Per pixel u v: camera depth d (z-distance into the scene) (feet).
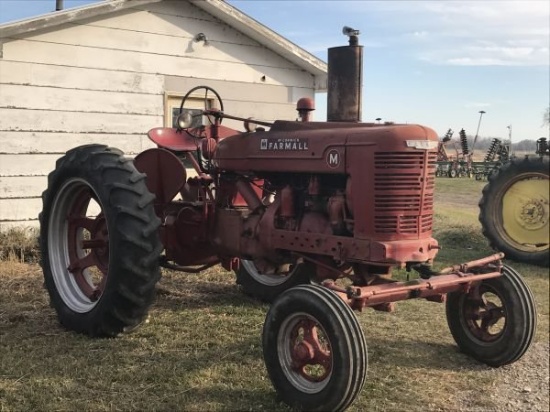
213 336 13.74
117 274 12.75
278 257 12.88
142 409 10.01
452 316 13.41
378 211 10.78
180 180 14.69
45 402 10.07
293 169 12.12
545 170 20.98
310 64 29.68
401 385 11.64
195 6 26.55
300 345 10.42
